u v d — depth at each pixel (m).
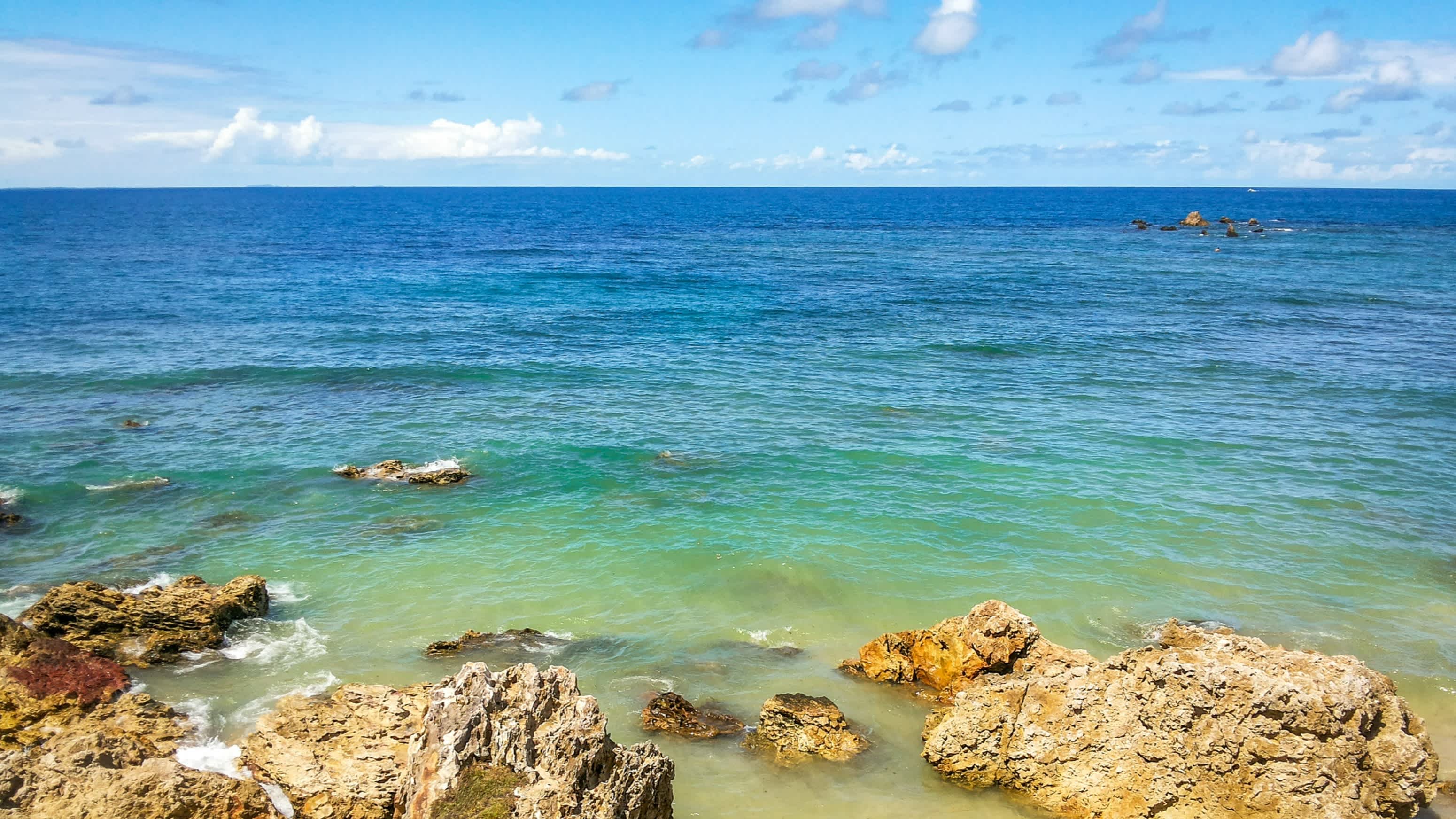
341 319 65.50
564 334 61.25
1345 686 16.80
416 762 15.66
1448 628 24.30
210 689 20.70
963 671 21.23
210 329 60.81
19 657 19.92
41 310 66.38
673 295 79.81
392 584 26.38
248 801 16.02
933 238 147.50
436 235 146.50
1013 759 18.38
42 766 15.72
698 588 26.36
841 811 17.64
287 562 27.70
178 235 138.25
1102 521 30.78
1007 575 27.11
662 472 35.22
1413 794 16.75
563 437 39.22
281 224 174.38
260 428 40.38
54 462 35.53
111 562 27.52
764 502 32.28
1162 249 124.44
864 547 28.78
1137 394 46.53
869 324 65.88
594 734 15.52
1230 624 24.47
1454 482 34.38
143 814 15.08
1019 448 37.94
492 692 15.88
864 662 22.34
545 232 159.75
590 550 28.62
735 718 20.33
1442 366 52.53
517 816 14.09
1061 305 74.75
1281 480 34.38
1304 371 51.31
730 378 49.62
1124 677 18.20
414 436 39.31
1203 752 17.02
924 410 43.50
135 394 45.25
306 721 18.09
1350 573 27.34
